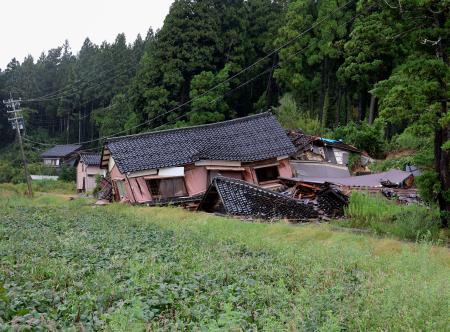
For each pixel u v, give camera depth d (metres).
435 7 16.47
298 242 13.24
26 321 5.20
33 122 84.69
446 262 10.16
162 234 14.30
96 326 5.42
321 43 41.75
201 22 47.66
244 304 6.77
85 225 16.77
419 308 5.79
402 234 15.59
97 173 52.34
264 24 52.41
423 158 19.62
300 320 5.43
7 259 9.59
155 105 45.56
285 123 41.50
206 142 30.14
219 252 11.00
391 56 37.75
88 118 79.50
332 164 32.72
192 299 6.84
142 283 7.47
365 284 7.62
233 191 21.19
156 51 47.91
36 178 62.78
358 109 45.28
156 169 28.52
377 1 17.81
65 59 102.69
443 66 15.66
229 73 48.19
